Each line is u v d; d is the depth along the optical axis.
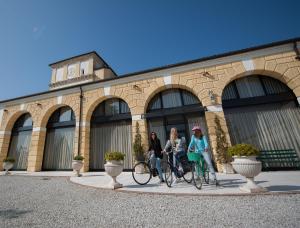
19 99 12.19
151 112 9.29
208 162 5.05
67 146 10.85
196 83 8.55
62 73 24.41
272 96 7.81
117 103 10.34
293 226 2.53
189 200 3.94
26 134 12.17
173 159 5.72
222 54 8.31
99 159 9.84
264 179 5.55
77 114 10.45
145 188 5.12
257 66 7.86
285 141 7.32
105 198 4.42
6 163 9.70
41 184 6.57
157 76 9.30
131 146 9.41
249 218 2.87
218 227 2.62
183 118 8.77
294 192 3.96
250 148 4.30
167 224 2.80
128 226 2.79
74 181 6.76
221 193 4.14
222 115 7.84
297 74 7.34
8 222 3.01
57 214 3.38
